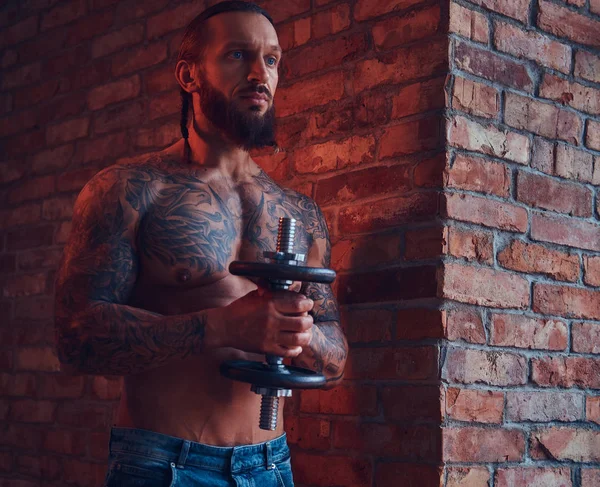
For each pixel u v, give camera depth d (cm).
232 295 186
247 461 183
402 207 213
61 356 177
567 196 233
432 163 208
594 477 230
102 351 172
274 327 166
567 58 238
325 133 235
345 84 232
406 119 215
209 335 171
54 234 314
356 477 214
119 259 178
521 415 215
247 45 188
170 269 181
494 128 217
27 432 314
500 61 221
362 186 223
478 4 217
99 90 306
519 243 220
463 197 209
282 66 250
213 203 190
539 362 221
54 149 320
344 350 203
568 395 227
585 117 240
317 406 227
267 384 160
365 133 225
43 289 314
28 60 338
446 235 204
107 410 285
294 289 200
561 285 228
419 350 205
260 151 253
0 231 338
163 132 280
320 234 210
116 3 305
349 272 223
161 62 285
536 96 229
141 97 290
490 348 211
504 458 210
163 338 171
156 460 176
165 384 181
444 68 209
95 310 173
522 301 219
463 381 204
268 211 199
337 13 236
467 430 203
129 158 291
